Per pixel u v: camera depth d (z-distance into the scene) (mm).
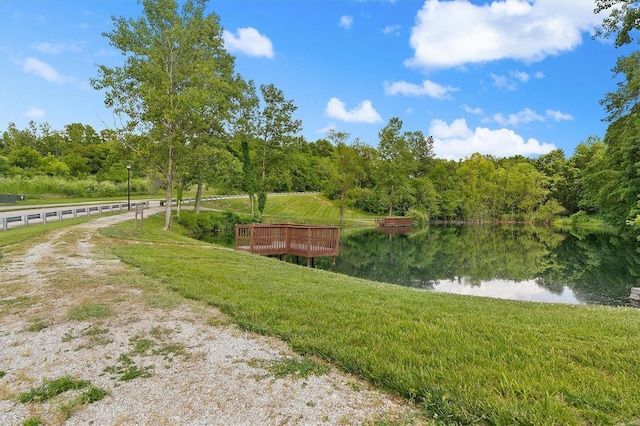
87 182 47156
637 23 12875
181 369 3281
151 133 18688
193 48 20188
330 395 2809
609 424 2312
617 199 19422
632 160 18469
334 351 3502
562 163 66562
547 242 33906
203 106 18328
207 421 2455
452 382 2859
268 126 36156
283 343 3918
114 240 13391
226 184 33375
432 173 72438
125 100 18625
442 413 2482
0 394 2830
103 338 4062
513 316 5156
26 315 4828
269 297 5762
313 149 90188
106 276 7258
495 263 21953
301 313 4887
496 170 68688
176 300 5594
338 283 8055
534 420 2318
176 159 20375
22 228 16469
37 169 50875
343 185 46031
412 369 3098
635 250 27094
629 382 2867
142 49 17766
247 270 8789
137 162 21359
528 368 3135
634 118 19719
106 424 2424
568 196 61625
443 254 25953
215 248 14180
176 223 27750
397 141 53438
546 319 4988
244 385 2973
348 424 2410
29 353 3643
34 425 2414
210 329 4367
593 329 4402
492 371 3068
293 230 19656
